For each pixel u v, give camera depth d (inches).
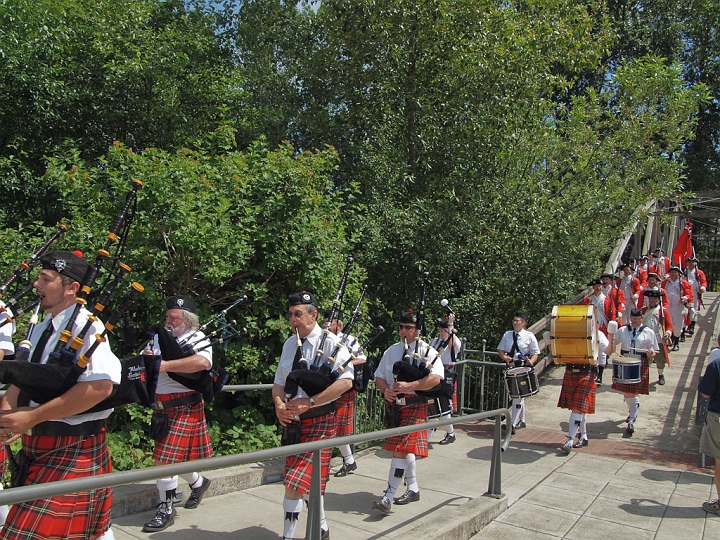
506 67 413.4
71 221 252.8
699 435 289.4
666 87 524.1
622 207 481.1
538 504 203.9
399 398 193.6
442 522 170.1
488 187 422.0
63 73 378.6
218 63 472.1
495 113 417.7
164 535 159.9
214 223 239.6
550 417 326.3
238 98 444.8
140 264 240.1
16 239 253.1
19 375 95.3
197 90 427.2
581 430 274.8
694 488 222.4
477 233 417.4
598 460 255.6
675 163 541.6
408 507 193.9
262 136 302.5
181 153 268.1
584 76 808.3
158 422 165.6
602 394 362.0
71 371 98.4
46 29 341.1
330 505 194.5
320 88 453.7
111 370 103.6
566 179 499.2
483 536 177.0
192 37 440.8
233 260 244.2
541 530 181.9
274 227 256.1
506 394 327.9
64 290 109.1
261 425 249.0
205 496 193.2
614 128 533.3
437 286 409.7
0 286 131.2
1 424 93.5
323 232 269.6
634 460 256.1
